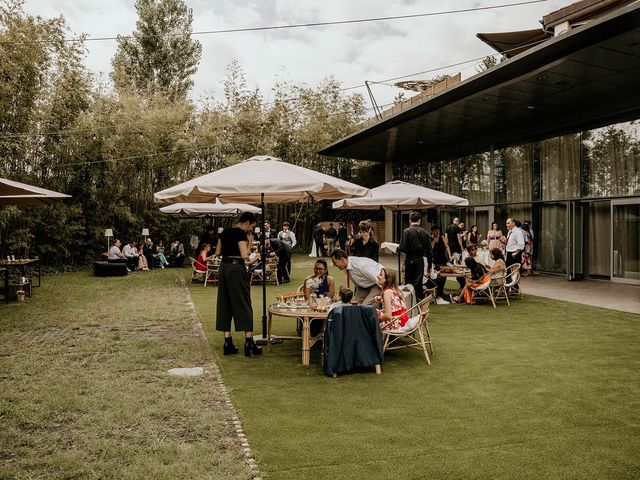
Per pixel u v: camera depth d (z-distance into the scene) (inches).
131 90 830.5
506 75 435.2
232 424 153.4
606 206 515.2
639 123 478.3
